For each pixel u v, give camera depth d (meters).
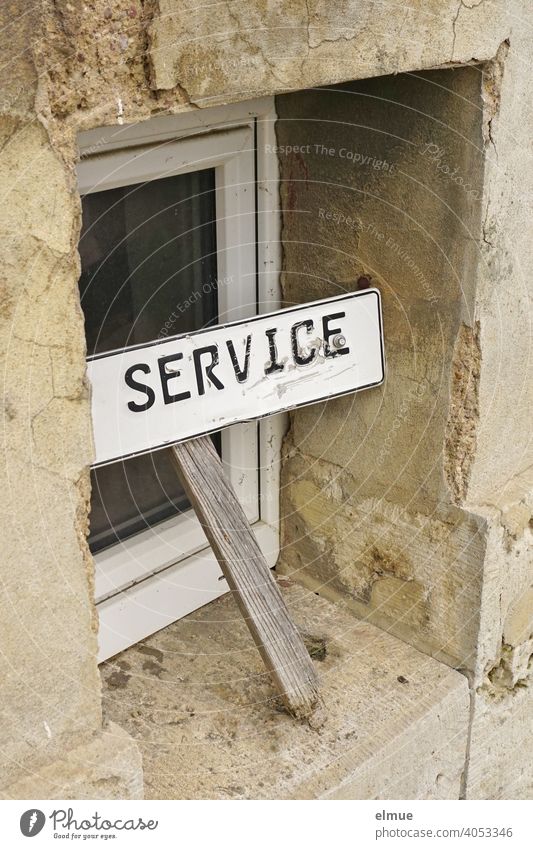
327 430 2.19
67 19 1.18
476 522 1.98
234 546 1.81
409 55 1.61
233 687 2.01
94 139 1.63
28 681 1.37
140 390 1.64
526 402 2.09
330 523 2.26
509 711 2.27
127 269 1.88
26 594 1.33
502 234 1.85
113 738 1.49
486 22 1.68
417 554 2.10
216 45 1.36
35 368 1.26
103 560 2.00
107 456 1.63
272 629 1.86
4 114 1.15
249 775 1.81
